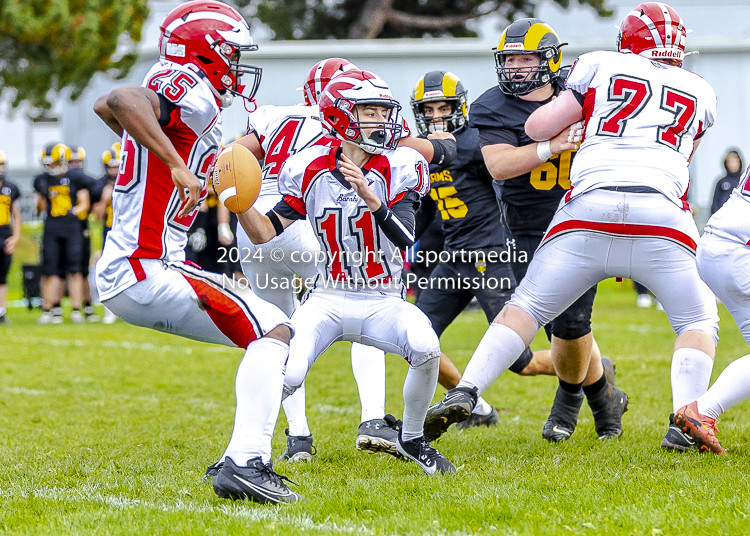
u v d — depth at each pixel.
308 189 13.90
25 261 83.81
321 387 26.77
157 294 12.82
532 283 15.67
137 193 12.83
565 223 15.26
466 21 106.12
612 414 18.67
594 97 15.15
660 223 14.85
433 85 19.27
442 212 19.72
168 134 12.68
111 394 25.78
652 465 15.26
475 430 19.91
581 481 13.98
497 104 16.91
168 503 13.17
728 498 12.67
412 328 14.10
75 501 13.39
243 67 13.22
